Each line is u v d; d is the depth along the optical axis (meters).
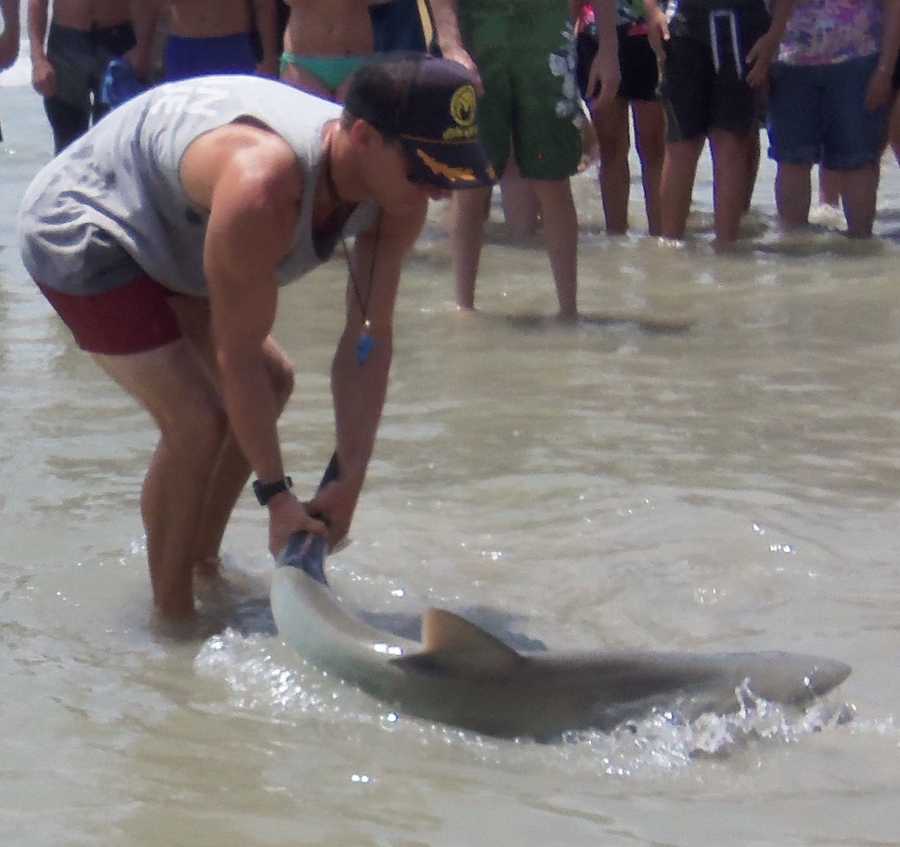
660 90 13.15
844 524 6.67
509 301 11.05
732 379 8.97
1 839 4.23
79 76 13.70
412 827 4.31
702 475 7.30
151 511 5.64
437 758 4.71
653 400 8.54
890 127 14.05
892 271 11.99
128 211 5.40
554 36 10.12
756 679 4.82
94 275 5.42
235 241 5.04
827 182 14.69
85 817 4.36
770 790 4.50
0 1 13.89
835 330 10.13
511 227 13.66
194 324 5.86
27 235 5.58
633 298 11.18
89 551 6.36
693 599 5.93
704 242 13.36
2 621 5.71
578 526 6.67
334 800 4.46
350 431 5.73
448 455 7.61
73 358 9.28
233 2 12.41
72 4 13.53
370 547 6.43
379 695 5.03
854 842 4.22
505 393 8.68
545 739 4.81
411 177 5.05
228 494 6.04
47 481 7.16
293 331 10.05
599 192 16.17
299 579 5.36
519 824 4.32
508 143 10.36
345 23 10.89
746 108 12.89
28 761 4.68
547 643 5.56
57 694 5.14
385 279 5.66
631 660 4.85
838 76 13.02
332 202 5.26
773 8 13.12
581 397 8.61
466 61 9.78
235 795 4.49
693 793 4.49
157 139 5.36
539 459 7.54
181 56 12.50
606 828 4.30
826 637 5.57
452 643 4.86
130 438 7.80
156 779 4.57
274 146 5.13
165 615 5.76
